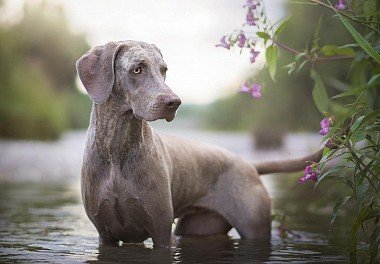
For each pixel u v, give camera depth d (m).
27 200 8.09
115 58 4.19
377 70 4.32
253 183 5.16
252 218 5.06
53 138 21.80
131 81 4.09
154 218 4.36
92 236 5.14
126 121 4.21
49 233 5.29
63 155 16.94
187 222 5.32
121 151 4.23
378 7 4.18
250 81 4.70
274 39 4.36
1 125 20.45
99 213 4.36
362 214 3.78
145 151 4.29
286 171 5.37
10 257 4.13
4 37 22.14
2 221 6.03
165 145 4.71
